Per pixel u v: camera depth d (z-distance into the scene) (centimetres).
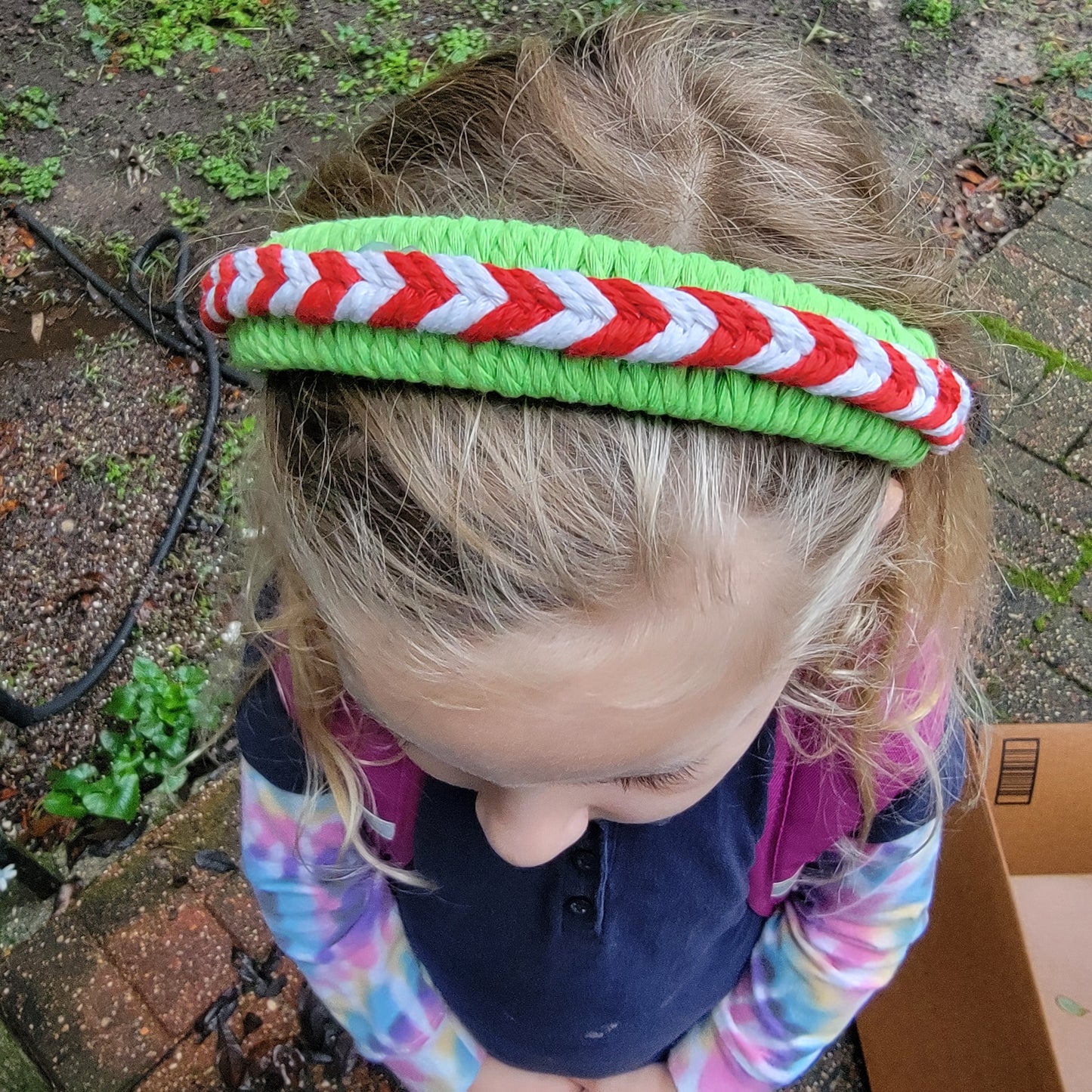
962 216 274
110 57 322
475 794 95
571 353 49
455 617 57
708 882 100
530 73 68
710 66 72
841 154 72
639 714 61
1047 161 287
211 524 232
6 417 248
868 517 67
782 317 51
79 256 276
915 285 71
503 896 103
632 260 52
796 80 76
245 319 56
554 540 54
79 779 193
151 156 296
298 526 63
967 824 122
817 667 84
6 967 165
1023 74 314
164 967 165
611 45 72
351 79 315
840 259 64
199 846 177
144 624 219
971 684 113
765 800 96
